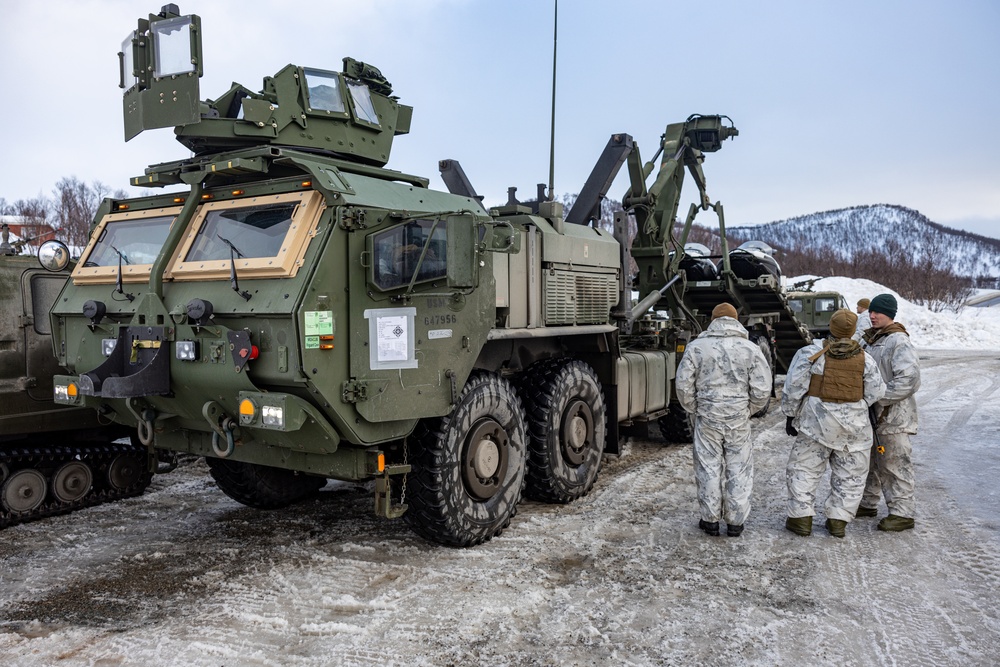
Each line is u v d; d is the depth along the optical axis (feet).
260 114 16.76
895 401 18.12
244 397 14.23
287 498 20.83
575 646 12.36
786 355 43.11
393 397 15.16
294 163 15.10
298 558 16.70
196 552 17.21
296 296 13.75
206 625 13.28
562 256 21.48
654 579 15.29
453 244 14.49
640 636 12.71
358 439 14.79
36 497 19.84
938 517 19.40
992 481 22.86
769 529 18.60
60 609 14.06
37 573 15.97
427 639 12.63
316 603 14.19
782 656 12.00
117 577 15.67
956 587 14.82
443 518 16.48
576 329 21.61
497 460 18.10
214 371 14.56
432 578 15.40
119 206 18.75
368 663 11.83
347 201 14.53
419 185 18.31
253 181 16.57
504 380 18.60
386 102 19.90
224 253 15.60
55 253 19.39
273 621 13.38
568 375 21.02
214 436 15.40
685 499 21.48
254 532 18.74
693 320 34.01
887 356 18.42
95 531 18.94
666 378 28.89
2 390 19.77
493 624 13.19
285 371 13.96
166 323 15.35
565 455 21.11
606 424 24.20
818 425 17.70
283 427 13.75
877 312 19.01
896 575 15.46
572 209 26.11
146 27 16.63
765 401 17.94
